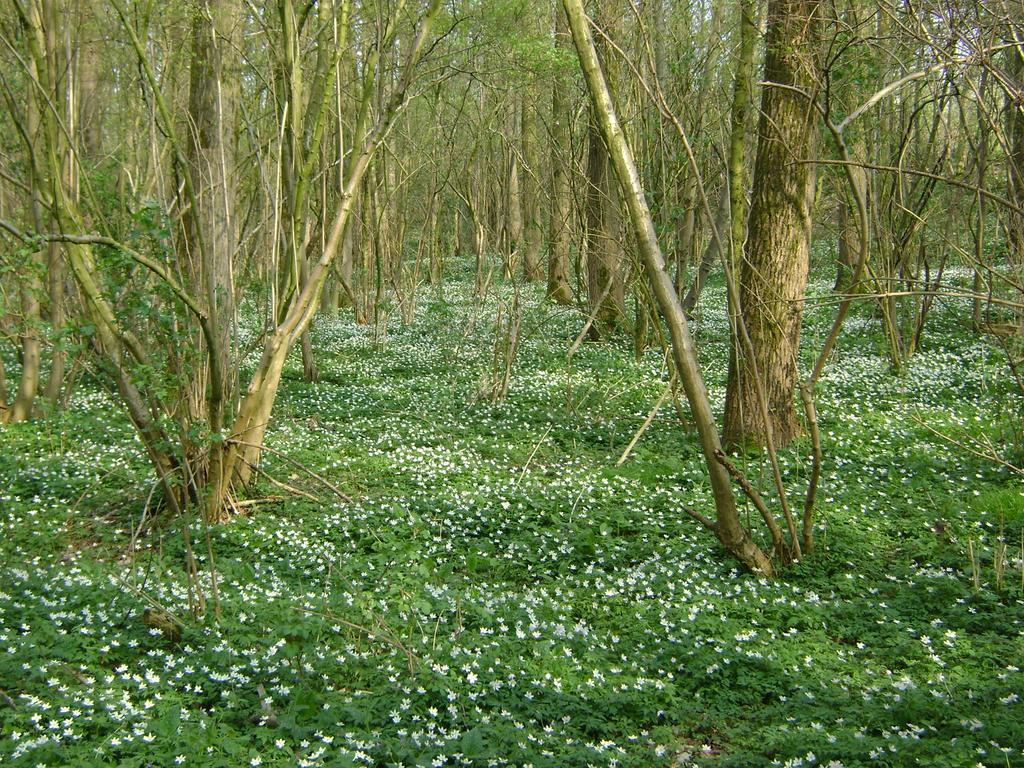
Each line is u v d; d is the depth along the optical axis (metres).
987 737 4.62
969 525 8.51
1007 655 5.98
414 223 33.88
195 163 10.33
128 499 9.56
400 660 5.89
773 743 4.84
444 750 4.73
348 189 9.60
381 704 5.29
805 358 15.98
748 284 10.69
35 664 5.33
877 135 15.41
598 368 16.45
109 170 10.24
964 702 5.14
